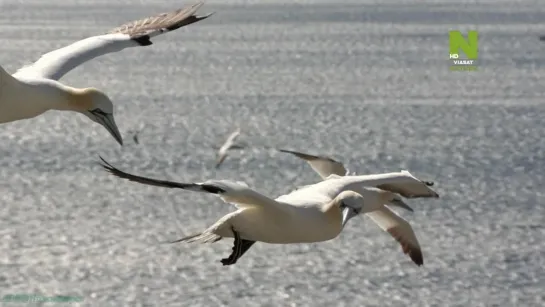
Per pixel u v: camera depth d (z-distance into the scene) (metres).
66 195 25.66
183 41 66.00
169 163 30.38
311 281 19.88
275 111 39.88
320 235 12.76
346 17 86.62
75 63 13.23
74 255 20.98
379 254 21.39
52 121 35.69
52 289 19.25
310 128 36.31
